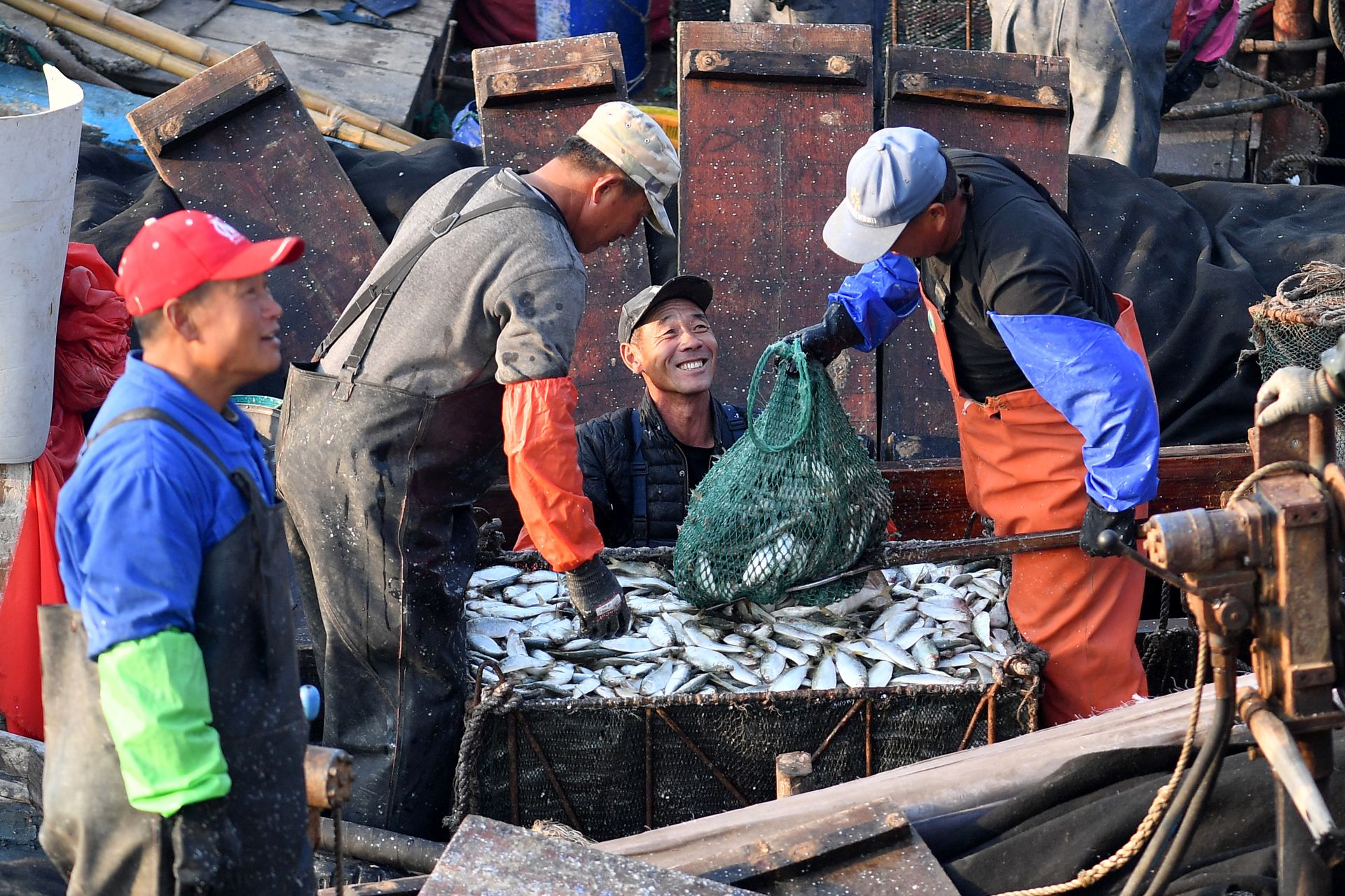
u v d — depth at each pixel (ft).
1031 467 33.76
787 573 32.91
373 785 31.65
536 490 28.60
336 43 68.18
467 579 31.99
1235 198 55.57
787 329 48.37
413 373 29.22
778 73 49.88
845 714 31.48
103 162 56.18
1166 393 49.14
